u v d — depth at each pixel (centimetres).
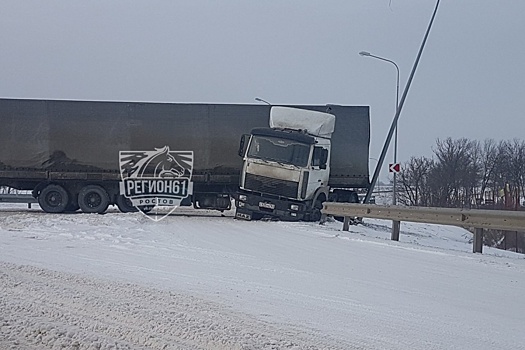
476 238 1480
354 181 2427
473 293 965
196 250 1355
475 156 4988
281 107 2200
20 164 2303
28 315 712
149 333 646
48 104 2306
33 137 2298
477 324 758
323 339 648
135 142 2342
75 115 2316
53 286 870
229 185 2425
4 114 2289
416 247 1512
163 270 1069
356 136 2422
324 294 905
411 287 995
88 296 805
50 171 2309
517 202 4372
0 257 1171
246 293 884
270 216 2141
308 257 1296
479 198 4641
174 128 2358
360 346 629
